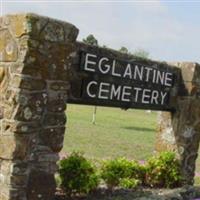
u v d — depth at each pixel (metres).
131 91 8.97
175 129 10.44
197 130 10.64
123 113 46.56
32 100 6.48
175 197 9.05
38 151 6.70
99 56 8.05
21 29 6.28
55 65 6.71
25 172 6.53
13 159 6.37
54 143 6.92
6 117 6.43
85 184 7.97
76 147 16.39
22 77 6.29
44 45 6.48
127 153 16.22
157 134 10.83
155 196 8.81
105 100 8.38
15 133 6.35
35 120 6.57
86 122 28.39
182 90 10.34
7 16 6.49
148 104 9.54
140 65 9.06
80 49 7.68
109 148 17.06
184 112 10.32
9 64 6.45
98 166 11.56
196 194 9.71
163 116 10.70
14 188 6.41
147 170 9.96
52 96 6.77
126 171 9.41
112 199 8.27
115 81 8.52
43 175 6.81
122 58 8.59
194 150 10.64
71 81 7.60
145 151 17.14
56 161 7.00
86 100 7.98
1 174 6.48
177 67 10.29
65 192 8.03
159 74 9.66
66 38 6.79
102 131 23.39
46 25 6.43
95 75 8.05
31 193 6.65
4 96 6.48
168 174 9.99
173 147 10.47
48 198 6.92
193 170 10.71
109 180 9.02
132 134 23.55
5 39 6.52
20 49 6.31
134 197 8.62
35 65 6.41
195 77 10.27
